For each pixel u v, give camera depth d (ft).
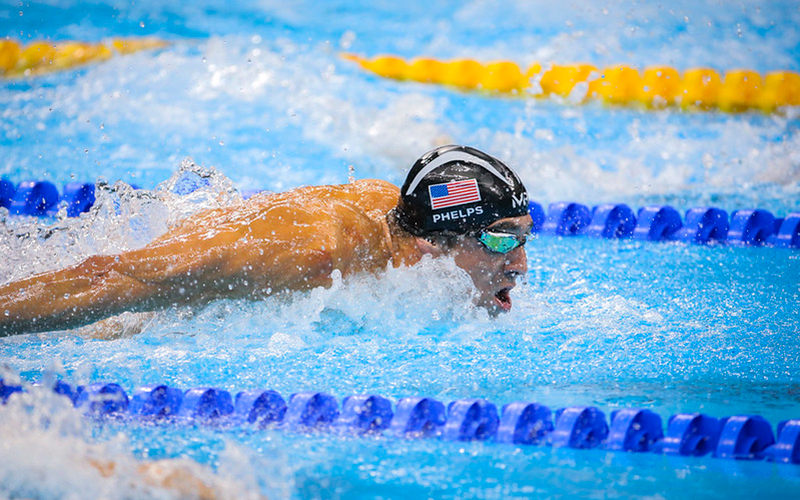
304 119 71.31
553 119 74.90
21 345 30.37
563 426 23.11
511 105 78.64
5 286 27.04
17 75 78.79
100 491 15.53
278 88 78.43
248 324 31.01
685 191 59.11
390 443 22.67
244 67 83.05
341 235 29.25
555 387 26.73
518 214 30.55
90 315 27.22
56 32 90.48
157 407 24.43
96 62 82.53
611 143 68.95
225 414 24.41
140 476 16.19
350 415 23.81
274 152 63.31
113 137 64.95
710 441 22.82
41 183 52.90
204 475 17.19
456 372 27.91
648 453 22.44
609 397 25.85
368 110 74.49
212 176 38.88
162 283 27.35
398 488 19.86
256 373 27.55
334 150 64.80
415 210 30.63
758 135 70.59
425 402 23.99
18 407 18.67
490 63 88.58
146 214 35.83
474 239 30.53
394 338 31.27
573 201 57.47
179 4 107.34
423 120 73.05
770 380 27.37
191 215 32.89
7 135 64.69
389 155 64.64
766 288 39.50
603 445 22.86
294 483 19.84
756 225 50.57
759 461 21.85
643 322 33.96
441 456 21.89
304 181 57.67
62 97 73.61
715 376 27.89
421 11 110.52
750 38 93.66
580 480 20.49
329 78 82.74
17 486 15.44
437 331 32.12
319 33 98.53
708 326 33.45
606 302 36.63
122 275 27.17
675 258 45.85
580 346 30.83
